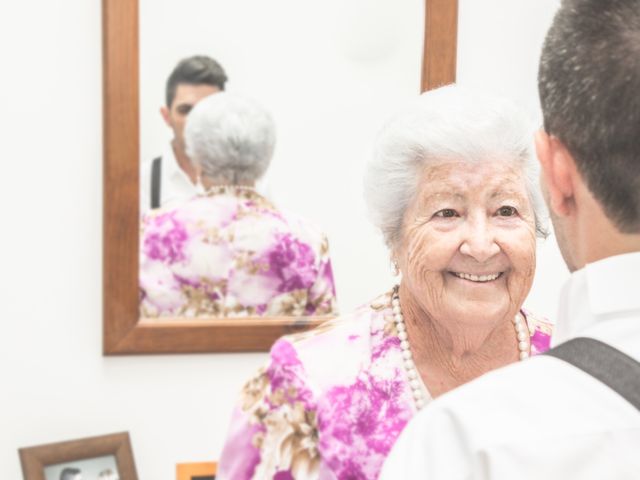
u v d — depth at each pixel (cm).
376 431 121
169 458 188
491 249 116
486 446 63
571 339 70
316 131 185
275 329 186
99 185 180
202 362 187
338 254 189
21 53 175
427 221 120
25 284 179
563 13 74
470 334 121
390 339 127
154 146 179
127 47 175
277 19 181
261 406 129
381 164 123
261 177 184
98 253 181
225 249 184
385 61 186
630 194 69
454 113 118
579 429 63
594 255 73
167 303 183
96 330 183
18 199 177
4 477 182
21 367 181
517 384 68
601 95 69
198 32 178
